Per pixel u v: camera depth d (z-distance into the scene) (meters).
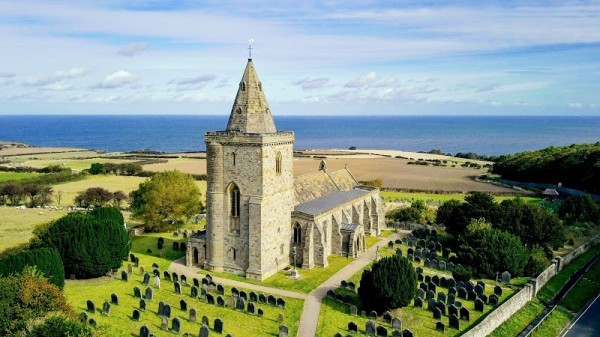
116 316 55.09
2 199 127.12
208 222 72.75
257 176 68.50
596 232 105.06
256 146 67.75
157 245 88.69
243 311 58.56
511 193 148.38
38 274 52.22
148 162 199.62
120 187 145.62
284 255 75.81
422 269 74.19
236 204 71.38
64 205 124.00
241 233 71.06
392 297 57.12
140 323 53.47
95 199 122.06
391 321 55.88
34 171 167.38
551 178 162.25
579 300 69.44
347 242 81.50
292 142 75.81
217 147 70.56
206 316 53.47
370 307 59.09
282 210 74.19
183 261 78.56
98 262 67.75
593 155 154.75
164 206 100.06
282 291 65.62
